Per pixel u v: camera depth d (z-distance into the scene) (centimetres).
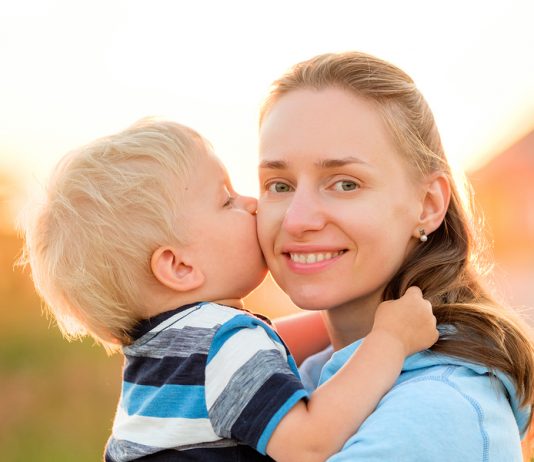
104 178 202
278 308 445
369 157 191
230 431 173
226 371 178
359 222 189
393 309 186
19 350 729
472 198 228
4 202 457
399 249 198
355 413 171
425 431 159
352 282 194
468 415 164
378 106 196
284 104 200
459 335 184
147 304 199
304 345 261
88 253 198
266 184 205
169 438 179
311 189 193
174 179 203
